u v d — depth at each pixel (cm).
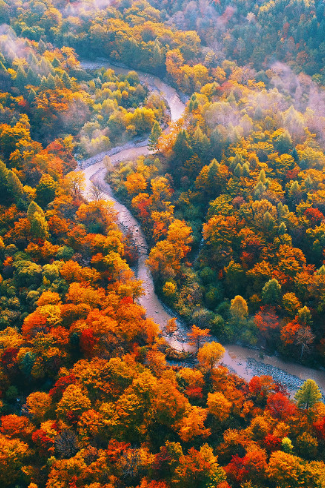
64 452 10725
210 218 18712
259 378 13375
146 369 12756
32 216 17450
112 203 19338
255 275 16000
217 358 13550
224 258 17225
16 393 12656
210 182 19812
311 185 18325
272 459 10775
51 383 12988
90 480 10250
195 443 11894
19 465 10781
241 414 12550
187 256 18550
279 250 16350
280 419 12244
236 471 10875
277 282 15200
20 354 12875
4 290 15350
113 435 11150
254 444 11488
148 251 18775
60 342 13062
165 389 11775
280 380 14450
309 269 15888
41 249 16825
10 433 11288
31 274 15662
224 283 17250
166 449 10881
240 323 15562
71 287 14788
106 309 14088
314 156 19788
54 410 11731
